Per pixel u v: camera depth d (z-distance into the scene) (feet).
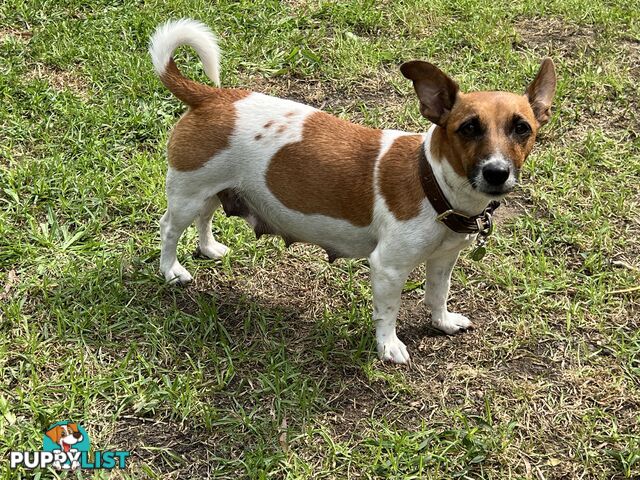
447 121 3.53
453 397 3.86
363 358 4.00
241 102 3.92
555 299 4.31
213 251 4.42
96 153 4.84
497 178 3.38
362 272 4.41
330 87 5.58
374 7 6.30
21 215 4.49
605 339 4.12
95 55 5.53
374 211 3.76
